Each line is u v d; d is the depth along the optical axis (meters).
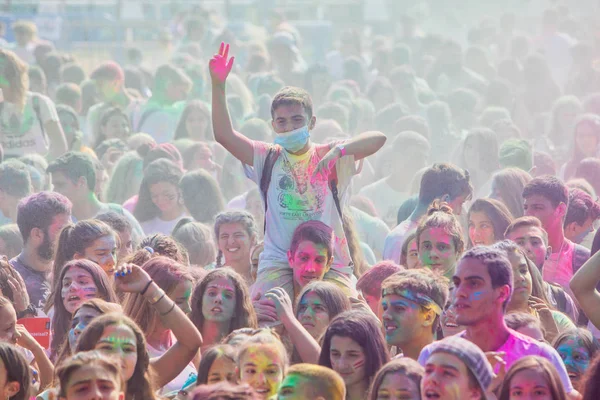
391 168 23.77
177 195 21.33
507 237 15.83
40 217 17.14
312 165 14.82
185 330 12.84
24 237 17.27
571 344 13.02
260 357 11.77
